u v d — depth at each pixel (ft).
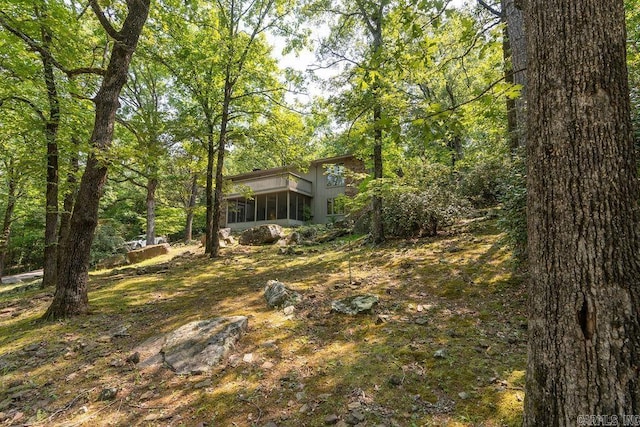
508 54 27.25
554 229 5.67
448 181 35.76
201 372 10.71
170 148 34.68
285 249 36.86
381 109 19.12
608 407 4.83
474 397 8.29
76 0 24.94
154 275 28.63
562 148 5.68
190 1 29.99
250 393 9.41
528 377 5.93
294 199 67.77
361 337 12.38
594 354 5.03
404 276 19.24
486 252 20.43
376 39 27.09
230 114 40.40
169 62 35.65
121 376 10.83
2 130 25.79
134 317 16.65
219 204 38.34
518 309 13.16
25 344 13.75
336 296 17.20
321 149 71.77
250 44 36.47
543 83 6.07
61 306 16.97
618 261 5.14
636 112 11.73
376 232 29.73
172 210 68.03
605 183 5.36
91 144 17.75
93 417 8.78
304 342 12.37
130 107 47.98
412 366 9.98
